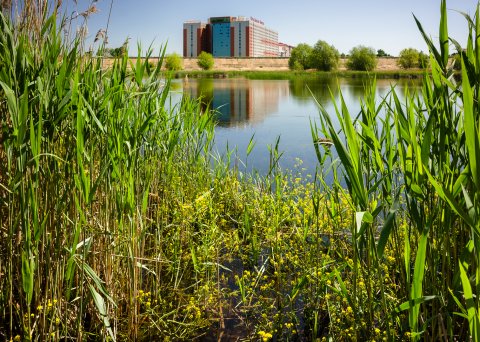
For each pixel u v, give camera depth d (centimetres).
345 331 279
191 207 441
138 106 347
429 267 243
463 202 222
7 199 277
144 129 317
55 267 279
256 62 9806
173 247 403
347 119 218
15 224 240
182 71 6975
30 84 242
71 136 274
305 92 2975
